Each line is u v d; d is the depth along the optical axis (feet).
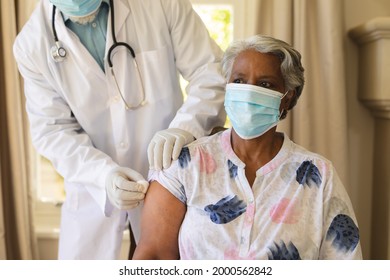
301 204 3.87
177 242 4.17
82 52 4.96
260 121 3.96
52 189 8.16
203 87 5.02
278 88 3.98
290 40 6.70
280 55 3.92
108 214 5.01
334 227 3.85
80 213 5.48
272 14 6.81
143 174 5.44
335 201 3.90
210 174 4.06
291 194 3.90
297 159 4.07
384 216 7.09
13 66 6.85
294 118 6.92
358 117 7.48
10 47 6.79
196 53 5.22
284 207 3.84
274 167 4.03
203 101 4.93
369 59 6.85
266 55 3.93
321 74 6.84
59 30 4.98
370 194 7.62
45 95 5.22
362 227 7.68
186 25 5.20
